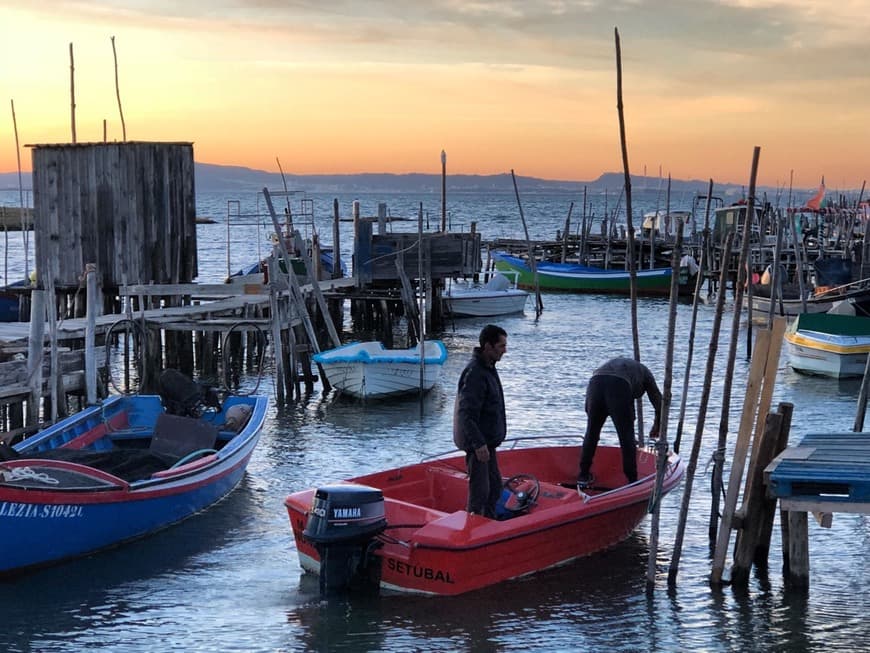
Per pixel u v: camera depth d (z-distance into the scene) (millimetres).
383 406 18859
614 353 25781
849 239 43500
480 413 9180
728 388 10188
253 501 12188
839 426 16750
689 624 8422
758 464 9133
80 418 12547
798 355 22781
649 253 48875
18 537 9266
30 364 13805
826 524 10234
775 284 23469
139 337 19281
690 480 9305
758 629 8320
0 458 10273
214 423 13914
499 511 9617
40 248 21984
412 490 10398
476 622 8391
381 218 31797
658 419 11875
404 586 8977
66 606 8797
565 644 8008
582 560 9930
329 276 32375
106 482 9953
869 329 22844
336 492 8586
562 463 11648
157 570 9742
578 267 43719
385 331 28578
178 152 22344
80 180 21781
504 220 133750
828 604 8875
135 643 8016
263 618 8508
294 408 18609
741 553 9266
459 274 31359
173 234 22375
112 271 21891
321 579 8773
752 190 8945
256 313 24609
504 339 9133
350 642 8008
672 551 10258
